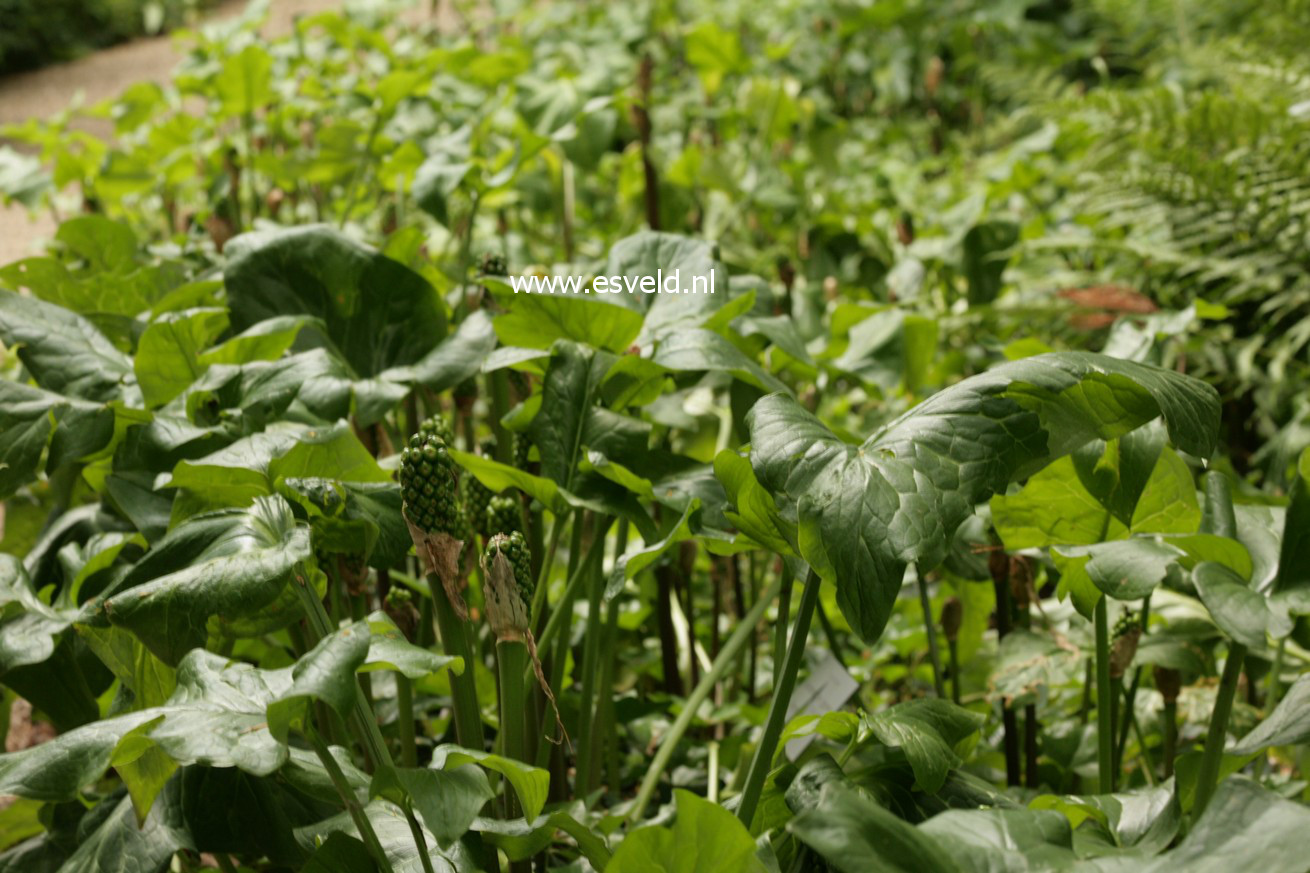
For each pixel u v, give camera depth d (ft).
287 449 4.42
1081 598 4.50
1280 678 6.29
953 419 3.33
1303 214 10.22
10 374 10.40
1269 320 10.93
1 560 4.51
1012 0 21.26
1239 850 2.78
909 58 20.13
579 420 4.82
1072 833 3.39
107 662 4.18
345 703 3.02
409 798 3.32
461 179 6.35
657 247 6.01
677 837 3.22
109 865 3.87
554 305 4.97
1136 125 11.89
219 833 4.01
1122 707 6.34
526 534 5.45
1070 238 11.59
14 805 5.09
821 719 4.03
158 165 10.78
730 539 4.11
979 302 10.44
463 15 17.21
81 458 4.87
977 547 5.24
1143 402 3.58
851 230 12.27
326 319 5.83
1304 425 8.24
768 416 3.52
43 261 6.39
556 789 5.05
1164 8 17.81
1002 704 5.89
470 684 3.96
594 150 10.03
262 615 4.01
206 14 34.22
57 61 30.68
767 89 12.50
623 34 16.42
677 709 6.21
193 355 5.25
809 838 2.75
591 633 5.08
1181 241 11.08
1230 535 4.15
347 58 13.88
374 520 4.23
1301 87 11.91
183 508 4.46
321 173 9.25
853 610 3.09
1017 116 16.56
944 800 3.97
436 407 6.32
